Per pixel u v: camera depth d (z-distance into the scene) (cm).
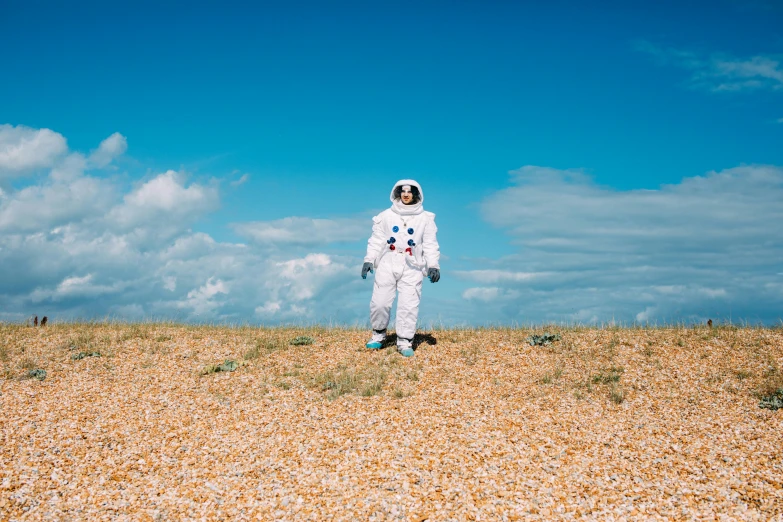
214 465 752
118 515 641
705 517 610
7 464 756
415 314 1216
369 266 1236
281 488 683
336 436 822
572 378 1057
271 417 906
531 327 1453
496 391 1000
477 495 651
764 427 838
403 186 1237
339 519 613
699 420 870
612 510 625
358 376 1074
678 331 1330
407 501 642
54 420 902
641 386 1011
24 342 1355
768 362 1087
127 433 857
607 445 785
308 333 1464
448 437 806
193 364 1185
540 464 727
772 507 624
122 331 1480
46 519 635
